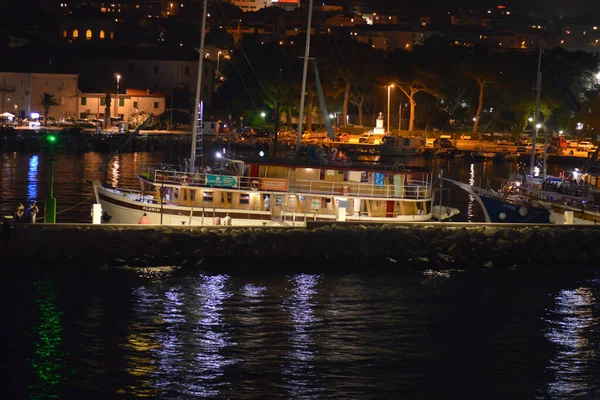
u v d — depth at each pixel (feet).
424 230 266.16
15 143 580.30
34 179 426.10
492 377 178.81
